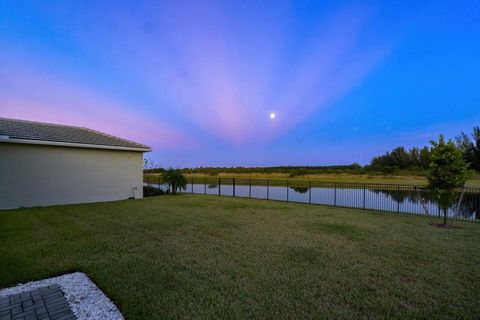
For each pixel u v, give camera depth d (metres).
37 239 4.89
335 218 7.47
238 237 5.20
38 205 9.09
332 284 3.08
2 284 3.01
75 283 3.09
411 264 3.78
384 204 11.99
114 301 2.64
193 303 2.60
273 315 2.40
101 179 10.84
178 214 7.73
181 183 14.77
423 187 7.90
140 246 4.54
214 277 3.25
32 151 8.96
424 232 5.84
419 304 2.63
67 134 10.73
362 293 2.86
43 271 3.38
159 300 2.65
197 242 4.82
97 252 4.19
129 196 11.84
